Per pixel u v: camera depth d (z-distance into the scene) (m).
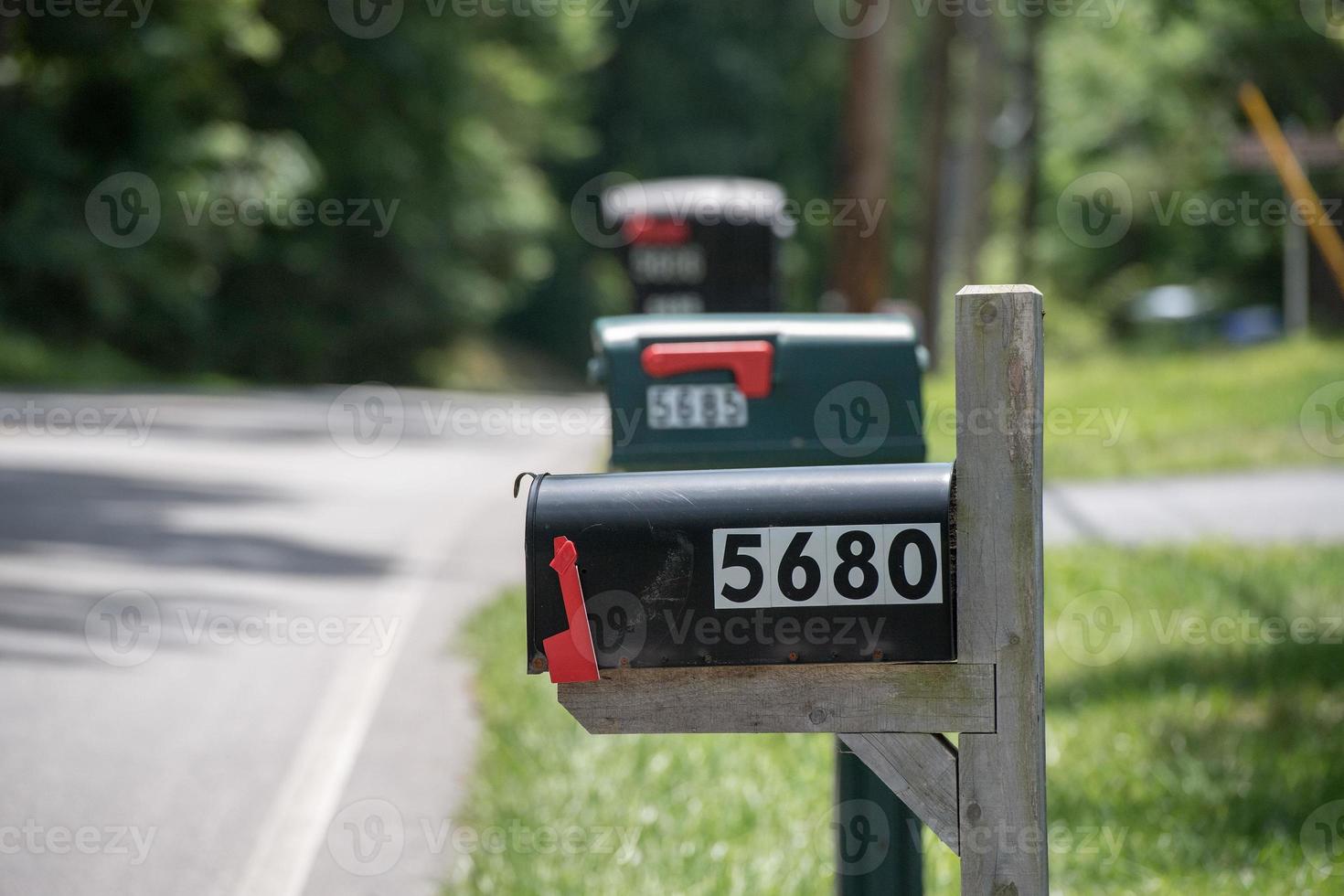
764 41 187.62
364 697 22.61
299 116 126.38
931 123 111.44
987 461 9.03
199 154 103.88
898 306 60.88
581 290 178.25
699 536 9.21
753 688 9.29
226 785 18.92
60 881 15.91
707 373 13.36
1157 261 132.12
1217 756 19.58
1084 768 19.52
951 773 9.19
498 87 145.00
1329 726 20.73
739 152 185.12
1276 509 38.25
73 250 97.38
